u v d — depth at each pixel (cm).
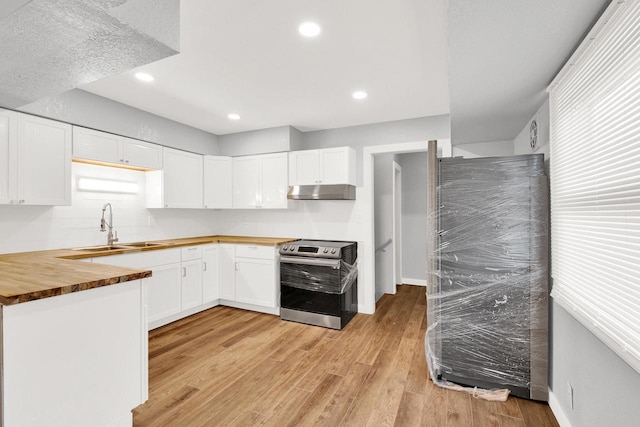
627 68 108
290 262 354
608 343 121
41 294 127
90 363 145
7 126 237
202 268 375
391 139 372
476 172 216
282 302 360
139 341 166
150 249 313
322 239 406
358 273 388
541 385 201
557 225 182
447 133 346
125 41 138
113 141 310
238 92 290
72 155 279
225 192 428
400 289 514
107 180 333
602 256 129
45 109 260
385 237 483
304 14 176
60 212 295
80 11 117
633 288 107
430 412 192
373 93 291
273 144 406
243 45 209
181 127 389
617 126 116
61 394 135
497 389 211
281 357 265
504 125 272
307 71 247
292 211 424
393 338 308
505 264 209
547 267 200
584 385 151
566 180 167
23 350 124
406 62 232
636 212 105
